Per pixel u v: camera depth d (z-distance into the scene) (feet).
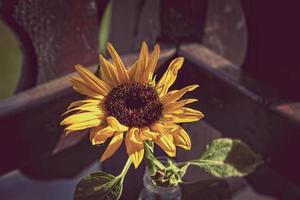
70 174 1.77
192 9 1.94
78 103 1.42
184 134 1.33
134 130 1.36
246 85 1.82
